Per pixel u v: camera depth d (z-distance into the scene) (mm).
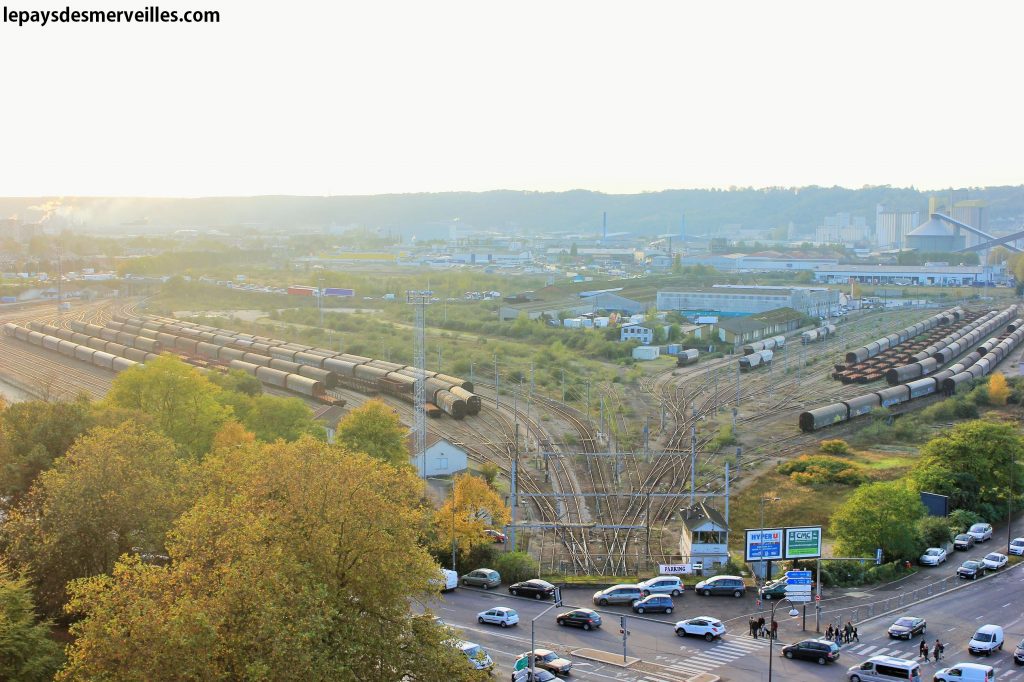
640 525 129875
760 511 144500
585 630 95312
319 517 73062
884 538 115125
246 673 60656
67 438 113812
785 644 92188
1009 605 103562
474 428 194875
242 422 158000
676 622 98125
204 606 62625
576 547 128000
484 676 71625
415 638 70625
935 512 130500
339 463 81312
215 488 90438
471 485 123500
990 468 140125
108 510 86312
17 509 94375
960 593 107375
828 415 197500
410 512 80750
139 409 142875
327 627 64188
